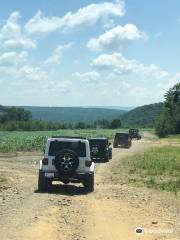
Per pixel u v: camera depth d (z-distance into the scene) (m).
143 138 122.06
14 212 14.83
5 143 59.78
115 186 23.72
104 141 43.09
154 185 24.28
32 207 15.91
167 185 24.12
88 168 21.11
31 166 35.75
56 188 22.12
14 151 55.12
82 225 13.12
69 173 20.91
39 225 12.87
